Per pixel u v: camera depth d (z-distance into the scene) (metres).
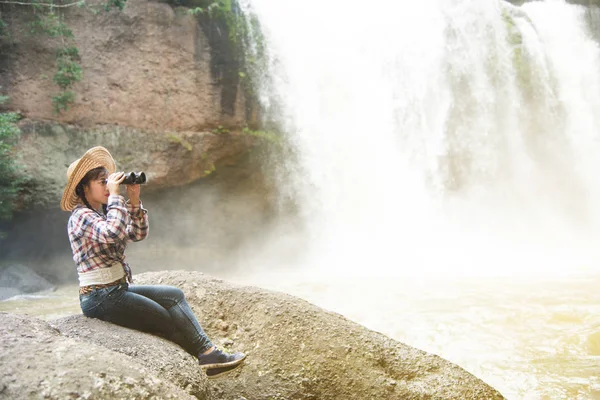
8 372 2.47
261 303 4.26
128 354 3.25
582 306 8.29
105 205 3.60
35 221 13.93
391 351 4.09
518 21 21.86
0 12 13.84
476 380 4.05
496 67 20.77
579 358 6.16
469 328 7.40
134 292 3.61
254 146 16.64
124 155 14.63
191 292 4.42
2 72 13.64
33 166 13.34
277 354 3.97
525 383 5.52
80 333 3.31
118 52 15.04
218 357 3.70
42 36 14.20
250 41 17.00
